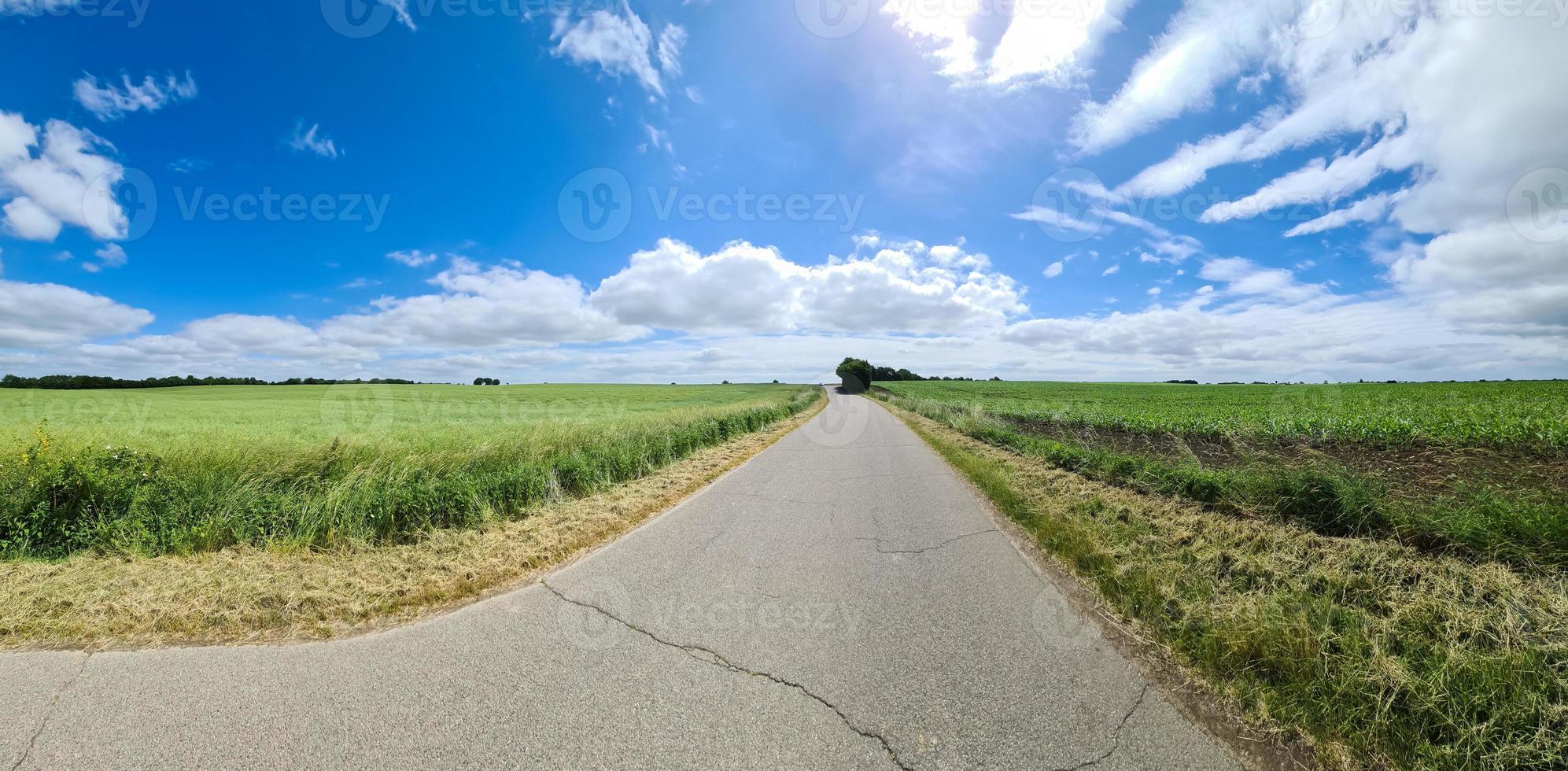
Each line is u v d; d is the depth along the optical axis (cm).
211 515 525
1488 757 214
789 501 702
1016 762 214
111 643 308
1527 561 358
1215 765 214
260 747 222
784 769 211
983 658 292
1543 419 876
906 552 489
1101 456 825
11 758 216
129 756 217
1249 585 383
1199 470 659
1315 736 228
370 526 525
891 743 226
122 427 1141
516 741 226
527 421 1464
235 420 1691
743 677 274
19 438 704
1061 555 464
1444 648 274
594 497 709
